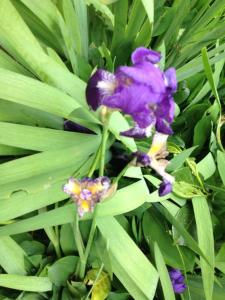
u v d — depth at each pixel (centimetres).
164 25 48
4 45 39
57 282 42
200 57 44
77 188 32
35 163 36
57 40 44
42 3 41
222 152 45
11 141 36
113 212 37
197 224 41
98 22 49
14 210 35
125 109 28
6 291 42
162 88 28
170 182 34
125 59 46
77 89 38
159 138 33
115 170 44
